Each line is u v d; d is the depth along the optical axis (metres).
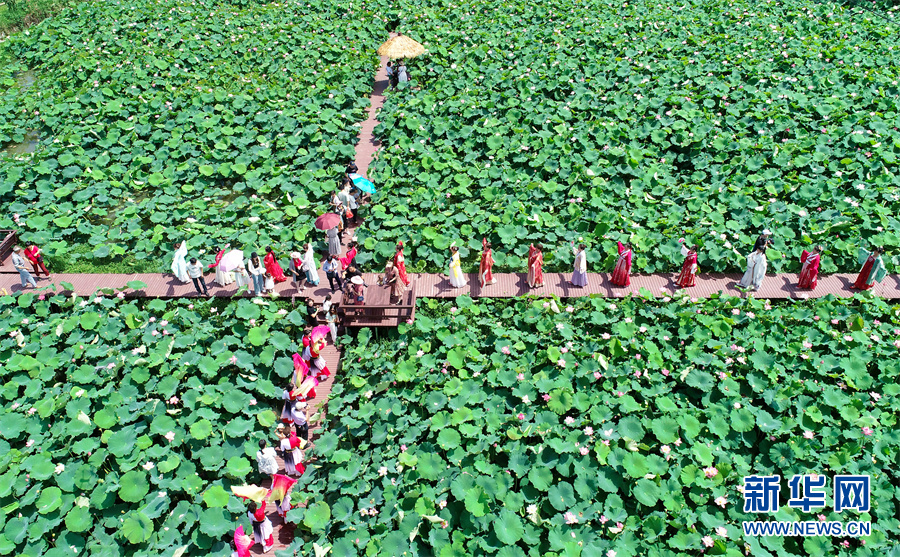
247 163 29.53
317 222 22.73
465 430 17.19
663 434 16.84
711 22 41.41
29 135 33.88
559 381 18.66
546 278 23.22
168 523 15.58
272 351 19.88
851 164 27.70
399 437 17.52
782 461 16.52
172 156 30.08
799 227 24.75
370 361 19.77
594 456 16.48
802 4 44.09
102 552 15.14
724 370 18.69
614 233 24.41
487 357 19.84
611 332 20.61
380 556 14.80
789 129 30.31
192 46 40.97
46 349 20.06
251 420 18.09
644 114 32.38
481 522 15.26
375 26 44.06
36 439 17.59
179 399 18.56
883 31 39.69
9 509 15.69
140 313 21.19
